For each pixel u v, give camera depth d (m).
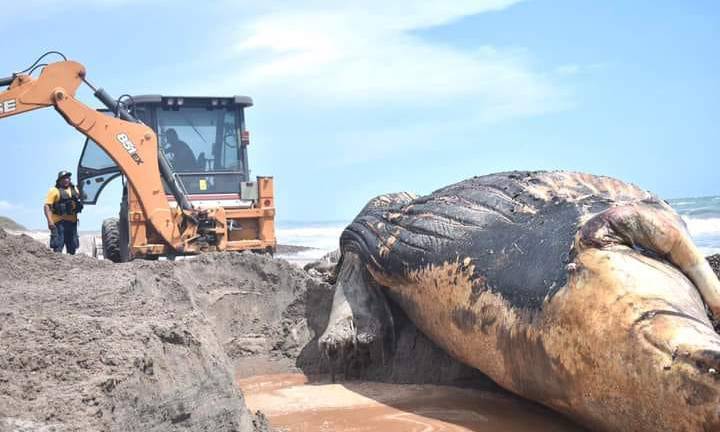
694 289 5.67
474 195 7.73
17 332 5.31
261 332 9.66
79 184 16.30
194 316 6.57
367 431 6.57
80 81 13.89
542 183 7.48
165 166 14.14
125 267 9.44
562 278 5.78
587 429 6.29
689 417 4.59
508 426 6.58
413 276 7.74
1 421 4.14
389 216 8.59
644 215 5.62
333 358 8.47
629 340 4.98
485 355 6.79
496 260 6.73
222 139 15.63
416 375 8.26
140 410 4.81
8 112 13.34
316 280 10.10
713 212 38.41
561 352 5.61
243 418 5.71
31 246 9.52
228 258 10.37
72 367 4.82
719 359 4.40
